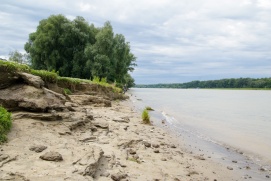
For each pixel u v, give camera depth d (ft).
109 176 25.08
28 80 41.98
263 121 96.27
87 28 223.71
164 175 29.19
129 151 36.35
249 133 67.26
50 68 202.08
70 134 37.32
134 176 27.07
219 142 53.42
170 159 36.68
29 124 35.24
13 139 29.22
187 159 38.24
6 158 23.81
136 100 179.52
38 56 213.87
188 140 53.26
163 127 67.56
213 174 32.60
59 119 41.11
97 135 41.96
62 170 22.74
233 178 31.73
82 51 207.31
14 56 230.27
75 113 47.47
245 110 142.92
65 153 27.25
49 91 44.65
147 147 42.16
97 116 62.75
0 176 20.12
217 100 237.25
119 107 100.83
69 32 209.36
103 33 199.93
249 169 35.70
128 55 268.62
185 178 29.53
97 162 26.53
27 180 19.98
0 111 32.76
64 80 93.71
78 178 21.47
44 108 40.16
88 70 200.64
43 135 32.71
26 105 38.93
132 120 71.10
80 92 98.73
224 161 39.27
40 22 224.33
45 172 21.93
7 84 40.60
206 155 42.27
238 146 50.24
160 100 205.46
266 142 54.95
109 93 137.69
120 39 231.91
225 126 79.30
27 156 25.09
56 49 209.67
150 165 32.24
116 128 52.16
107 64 191.83
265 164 38.45
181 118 93.09
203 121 88.79
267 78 592.60
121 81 240.94
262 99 264.72
